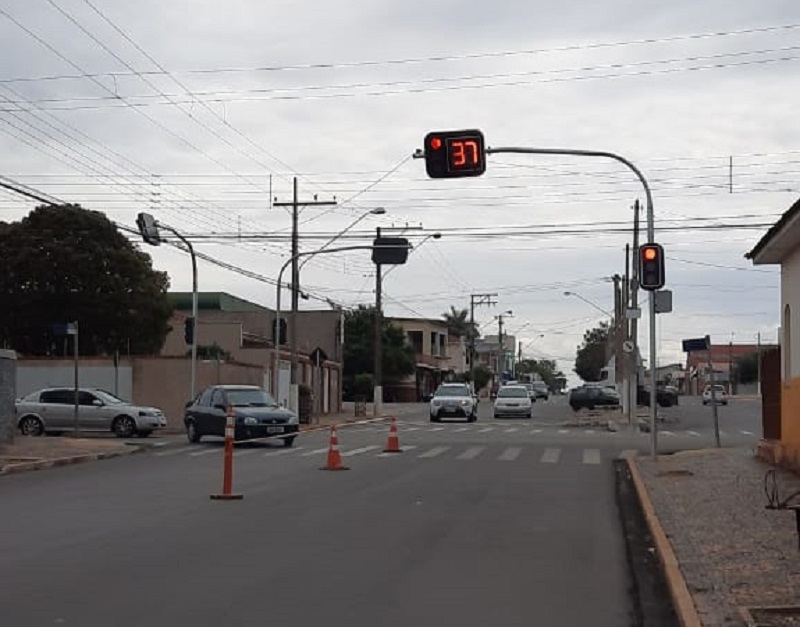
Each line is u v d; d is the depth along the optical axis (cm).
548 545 1336
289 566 1183
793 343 2222
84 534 1415
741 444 3359
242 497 1830
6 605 985
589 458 2761
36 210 5175
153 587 1067
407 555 1256
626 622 933
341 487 2012
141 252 5400
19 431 3653
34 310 5112
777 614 875
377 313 6038
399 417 5997
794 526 1366
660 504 1630
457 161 2150
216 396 3341
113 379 4469
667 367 15125
